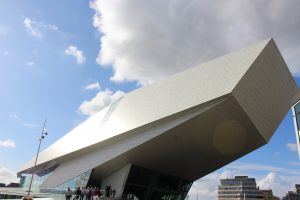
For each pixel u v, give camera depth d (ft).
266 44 95.14
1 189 179.42
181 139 104.12
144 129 111.65
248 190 479.82
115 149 117.29
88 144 133.39
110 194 112.06
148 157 114.11
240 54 98.32
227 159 121.60
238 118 97.04
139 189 124.47
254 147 114.73
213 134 102.47
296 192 463.01
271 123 112.57
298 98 65.92
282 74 108.99
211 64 105.09
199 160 121.08
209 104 93.45
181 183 144.25
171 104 106.52
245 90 93.04
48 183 142.82
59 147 161.99
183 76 113.70
